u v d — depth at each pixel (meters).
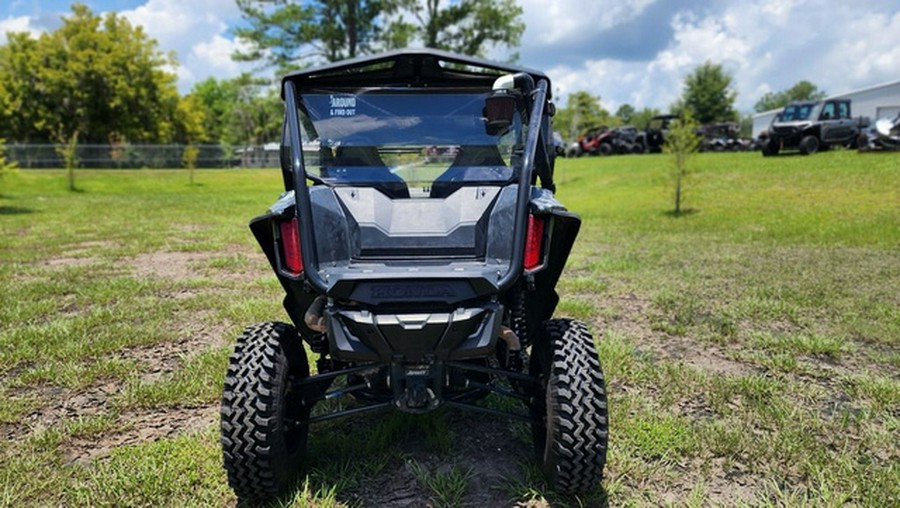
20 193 26.33
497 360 3.47
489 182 3.33
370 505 3.06
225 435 2.83
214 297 7.35
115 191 29.17
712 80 69.94
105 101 46.34
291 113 3.22
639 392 4.40
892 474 3.23
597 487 3.11
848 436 3.72
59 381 4.65
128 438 3.78
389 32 41.03
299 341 3.26
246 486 2.93
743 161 23.38
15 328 5.98
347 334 2.78
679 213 15.92
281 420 2.91
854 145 24.62
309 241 2.87
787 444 3.53
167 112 50.75
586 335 3.06
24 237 13.03
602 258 10.18
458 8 40.31
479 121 3.46
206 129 78.81
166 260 10.38
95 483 3.17
